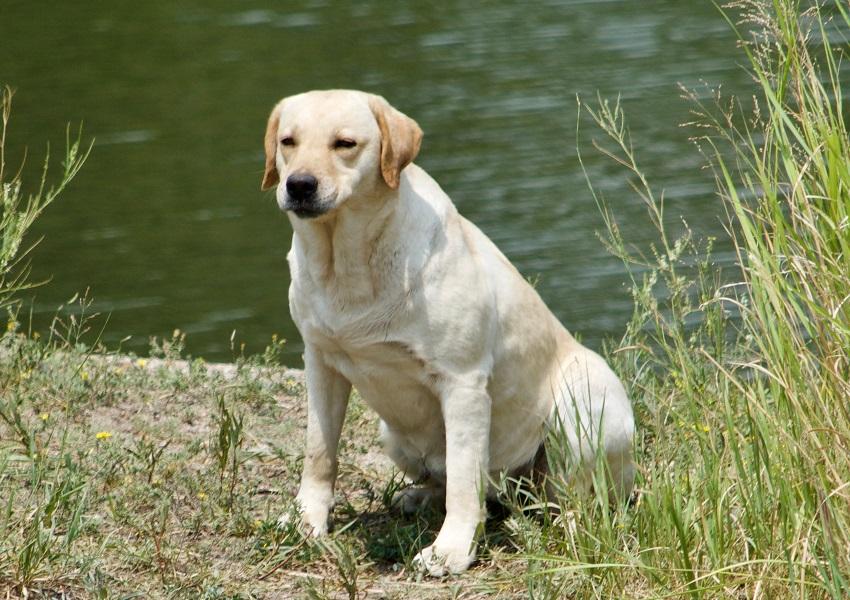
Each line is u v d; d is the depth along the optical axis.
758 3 8.48
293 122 8.86
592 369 9.83
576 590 8.08
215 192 27.06
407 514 10.06
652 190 24.38
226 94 32.72
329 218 8.81
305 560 8.85
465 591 8.46
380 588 8.52
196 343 20.38
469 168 26.73
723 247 20.53
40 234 25.06
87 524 8.84
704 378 10.05
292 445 11.12
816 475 7.40
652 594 7.80
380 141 8.83
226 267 23.53
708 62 32.44
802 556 7.49
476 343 9.05
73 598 7.99
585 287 20.75
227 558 8.79
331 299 9.02
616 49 34.53
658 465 8.89
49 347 12.38
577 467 8.85
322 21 39.12
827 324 7.66
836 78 8.52
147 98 32.62
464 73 33.38
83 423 11.02
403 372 9.17
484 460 9.15
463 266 9.09
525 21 38.12
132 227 25.50
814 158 7.95
